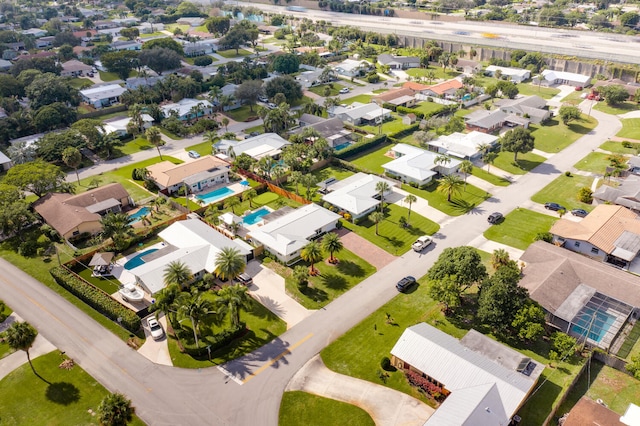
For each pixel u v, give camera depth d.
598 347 80.38
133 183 144.00
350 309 91.31
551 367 76.69
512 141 146.62
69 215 116.25
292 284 98.25
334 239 100.12
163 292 83.25
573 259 96.75
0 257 110.75
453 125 172.62
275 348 82.50
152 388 75.38
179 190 136.38
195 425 69.06
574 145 164.88
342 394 73.44
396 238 114.06
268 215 121.56
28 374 78.38
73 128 165.12
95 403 72.81
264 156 153.50
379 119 191.38
